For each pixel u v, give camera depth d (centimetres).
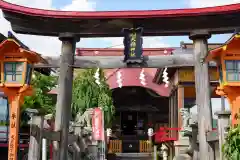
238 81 901
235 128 699
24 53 910
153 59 1130
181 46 2234
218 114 808
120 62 1138
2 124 1734
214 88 1505
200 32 1125
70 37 1157
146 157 2944
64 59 1149
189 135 1279
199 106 1093
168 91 3003
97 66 1147
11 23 1154
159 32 1145
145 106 3850
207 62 1069
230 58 911
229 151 684
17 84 915
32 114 855
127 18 1120
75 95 2562
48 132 986
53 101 2464
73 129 1455
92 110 2059
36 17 1129
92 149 1767
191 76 2208
